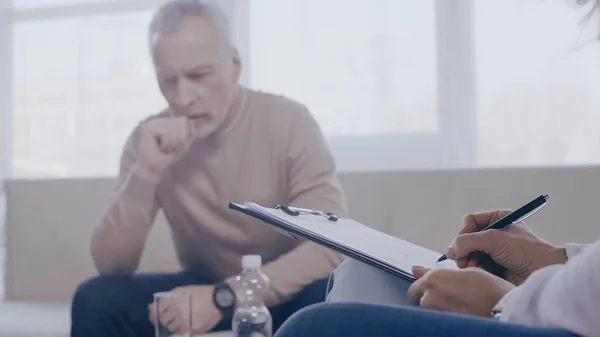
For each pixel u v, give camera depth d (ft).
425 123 8.50
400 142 8.57
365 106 8.73
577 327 1.54
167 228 7.93
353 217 7.43
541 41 8.11
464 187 7.10
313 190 7.20
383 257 2.61
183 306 5.10
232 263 7.55
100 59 9.78
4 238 8.76
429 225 7.18
